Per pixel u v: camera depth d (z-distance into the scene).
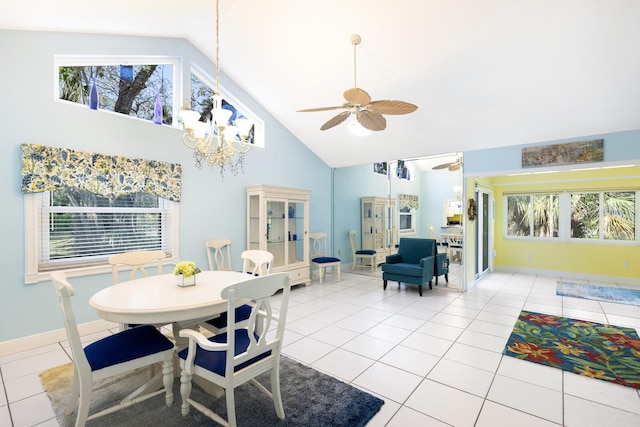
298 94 4.43
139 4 2.80
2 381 2.22
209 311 1.86
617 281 5.54
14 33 2.68
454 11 2.81
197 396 2.05
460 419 1.83
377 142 5.12
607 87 3.18
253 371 1.70
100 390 2.12
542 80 3.27
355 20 3.11
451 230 5.09
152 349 1.83
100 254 3.26
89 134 3.10
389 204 5.95
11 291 2.67
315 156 5.94
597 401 2.00
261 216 4.43
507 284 5.39
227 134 2.57
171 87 3.93
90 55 3.14
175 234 3.79
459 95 3.74
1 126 2.61
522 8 2.64
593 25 2.62
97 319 3.15
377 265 6.24
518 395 2.07
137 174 3.39
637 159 3.60
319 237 5.75
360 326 3.32
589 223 5.88
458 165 4.92
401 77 3.68
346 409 1.90
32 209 2.77
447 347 2.80
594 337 3.02
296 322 3.44
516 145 4.37
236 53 4.02
